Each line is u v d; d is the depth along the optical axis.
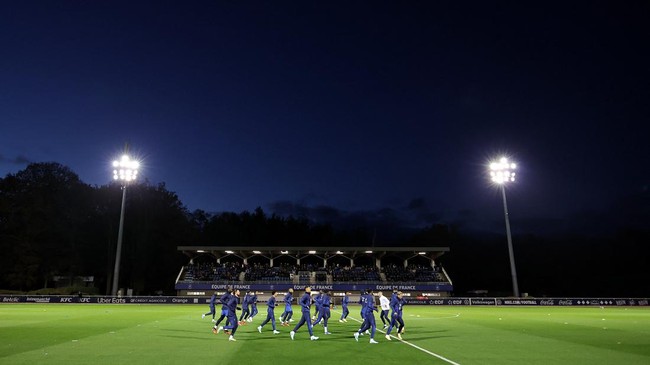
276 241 105.25
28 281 67.19
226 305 19.77
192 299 54.03
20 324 25.58
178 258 84.25
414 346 16.45
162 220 83.06
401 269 69.88
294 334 18.88
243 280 65.19
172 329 22.66
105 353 14.67
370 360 13.34
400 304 18.75
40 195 70.88
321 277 66.75
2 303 52.06
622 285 85.44
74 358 13.72
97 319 29.47
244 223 105.50
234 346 16.23
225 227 101.25
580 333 21.83
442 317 33.44
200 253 69.94
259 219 106.44
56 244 71.50
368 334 20.56
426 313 39.12
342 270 69.12
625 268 87.75
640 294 82.31
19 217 69.25
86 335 19.95
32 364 12.74
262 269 68.69
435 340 18.48
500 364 13.06
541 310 45.06
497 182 54.19
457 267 98.00
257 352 14.80
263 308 46.16
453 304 55.81
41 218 70.69
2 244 67.19
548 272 91.69
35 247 68.56
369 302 17.69
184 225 88.94
